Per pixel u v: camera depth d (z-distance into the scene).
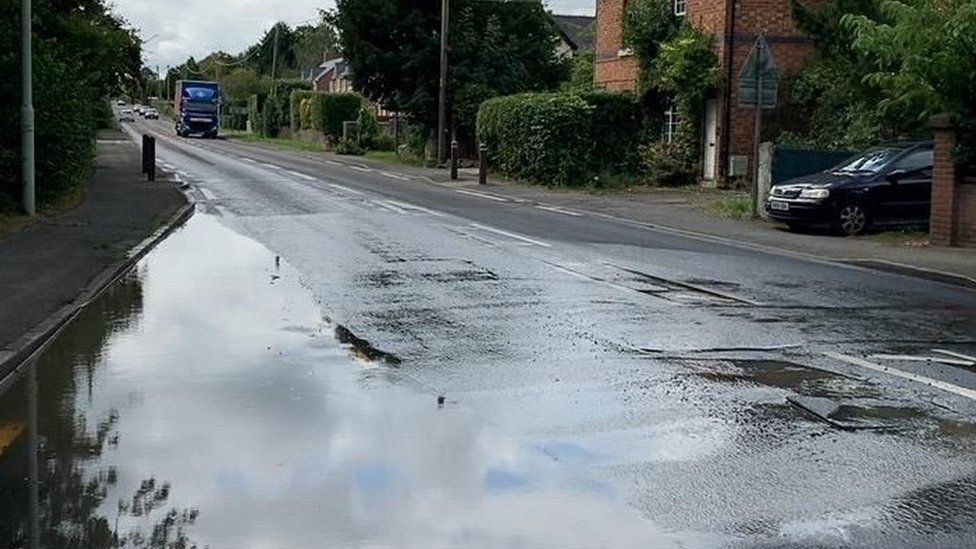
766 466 6.53
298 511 5.74
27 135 19.86
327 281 14.00
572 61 51.19
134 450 6.79
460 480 6.26
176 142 66.88
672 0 33.34
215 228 20.50
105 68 30.88
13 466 6.46
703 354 9.66
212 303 12.35
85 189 26.78
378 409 7.79
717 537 5.40
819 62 29.66
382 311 11.82
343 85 112.56
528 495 6.02
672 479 6.29
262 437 7.07
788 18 30.34
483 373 8.91
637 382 8.59
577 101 33.53
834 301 12.80
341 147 57.56
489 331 10.70
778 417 7.61
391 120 63.75
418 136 49.00
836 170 21.95
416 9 45.00
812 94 29.94
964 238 18.70
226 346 10.00
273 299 12.62
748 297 12.98
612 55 36.97
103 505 5.81
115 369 9.06
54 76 21.11
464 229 20.73
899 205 20.98
